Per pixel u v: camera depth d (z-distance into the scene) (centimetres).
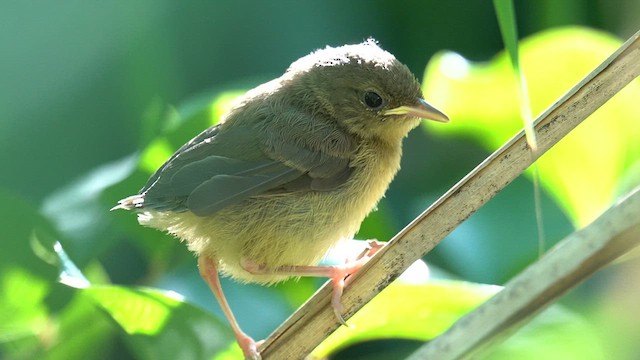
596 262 497
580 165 887
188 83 1262
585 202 894
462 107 971
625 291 695
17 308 851
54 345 856
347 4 1264
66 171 1244
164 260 990
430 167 1177
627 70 615
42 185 1234
